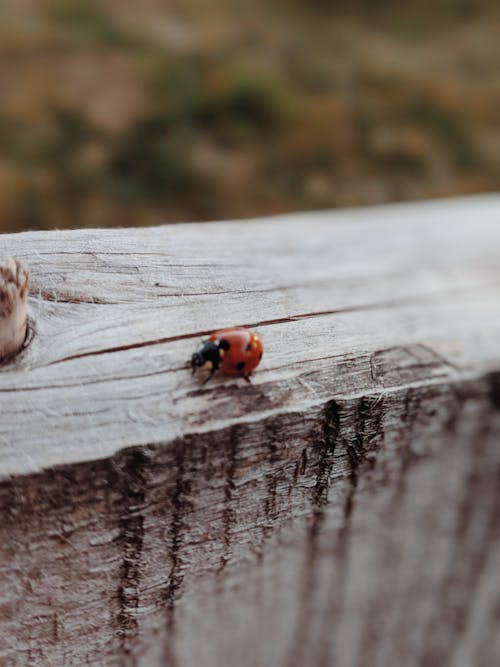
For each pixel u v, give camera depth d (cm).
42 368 10
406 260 19
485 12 68
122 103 45
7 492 10
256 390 11
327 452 11
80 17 57
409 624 15
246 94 46
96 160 40
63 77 47
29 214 35
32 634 11
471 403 12
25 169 38
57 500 10
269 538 12
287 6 67
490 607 15
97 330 11
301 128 45
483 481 13
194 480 10
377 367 12
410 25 66
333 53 57
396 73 55
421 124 48
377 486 12
